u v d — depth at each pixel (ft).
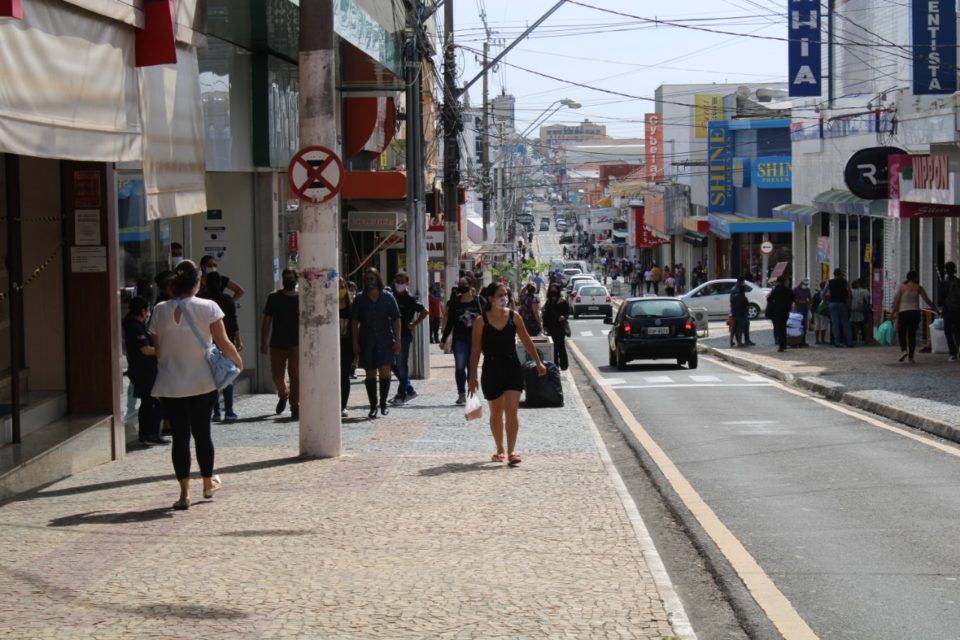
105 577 29.89
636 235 398.62
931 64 100.27
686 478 47.88
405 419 65.26
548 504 39.75
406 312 74.69
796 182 172.35
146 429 54.34
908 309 98.53
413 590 28.60
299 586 29.01
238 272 78.07
